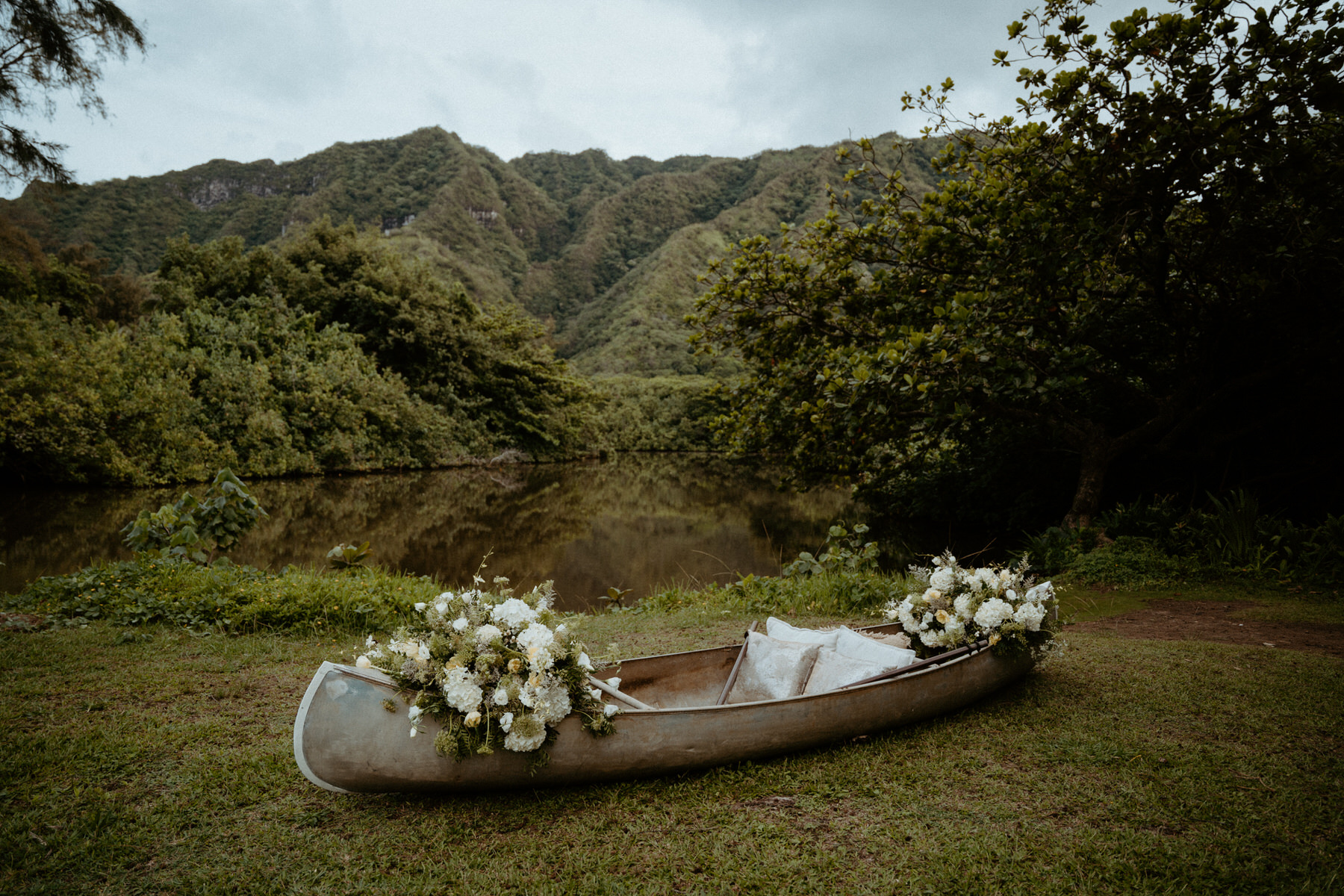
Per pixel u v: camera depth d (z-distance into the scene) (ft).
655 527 54.29
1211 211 31.07
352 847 8.78
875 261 40.65
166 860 8.48
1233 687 14.55
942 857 8.47
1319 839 8.77
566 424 144.77
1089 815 9.45
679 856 8.56
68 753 11.20
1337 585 25.40
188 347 85.20
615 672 12.66
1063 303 36.01
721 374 243.60
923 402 33.76
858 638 13.38
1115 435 41.78
